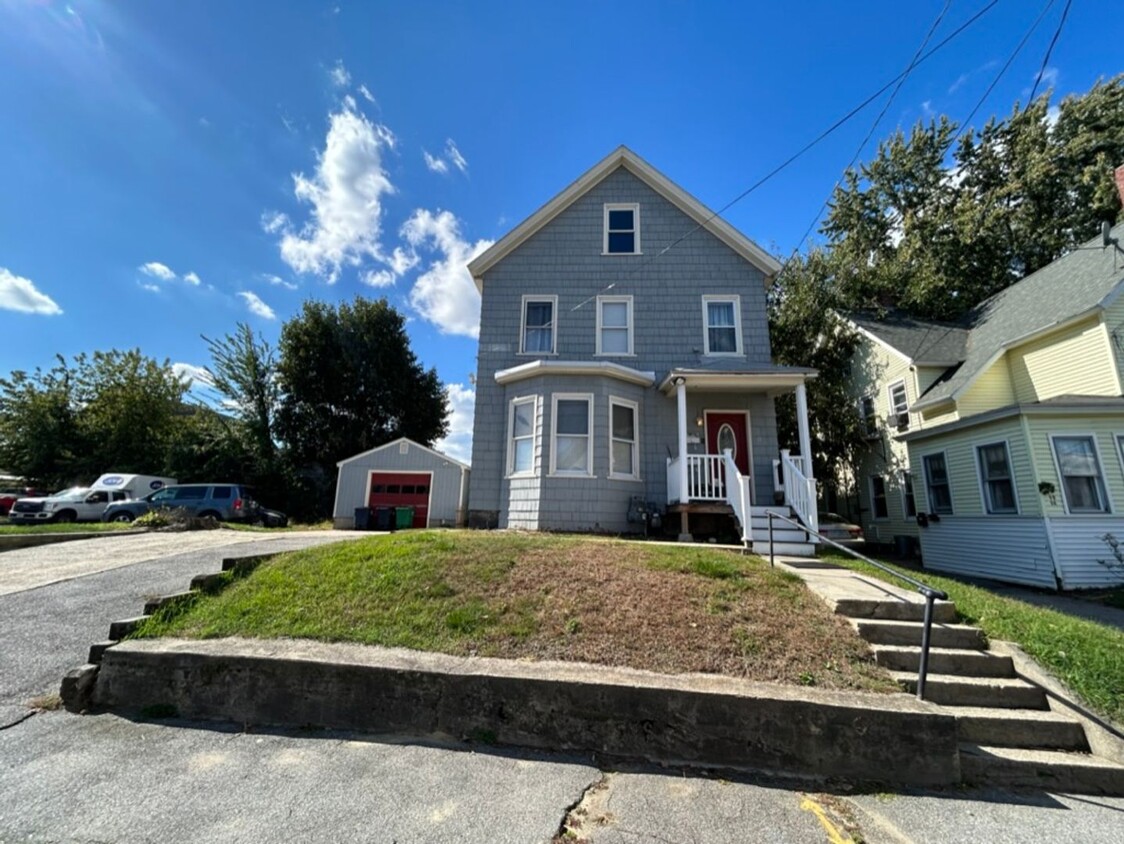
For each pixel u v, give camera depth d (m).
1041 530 9.87
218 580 5.15
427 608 4.59
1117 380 10.79
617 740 3.29
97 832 2.33
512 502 10.70
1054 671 3.99
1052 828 2.72
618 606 4.64
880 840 2.55
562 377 10.70
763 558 6.65
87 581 6.40
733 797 2.86
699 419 11.37
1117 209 18.27
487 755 3.21
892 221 24.16
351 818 2.50
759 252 12.12
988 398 13.22
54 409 24.89
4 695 3.76
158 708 3.66
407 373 26.75
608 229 12.73
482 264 12.53
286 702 3.60
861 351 18.03
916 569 12.36
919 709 3.26
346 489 16.83
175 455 22.56
